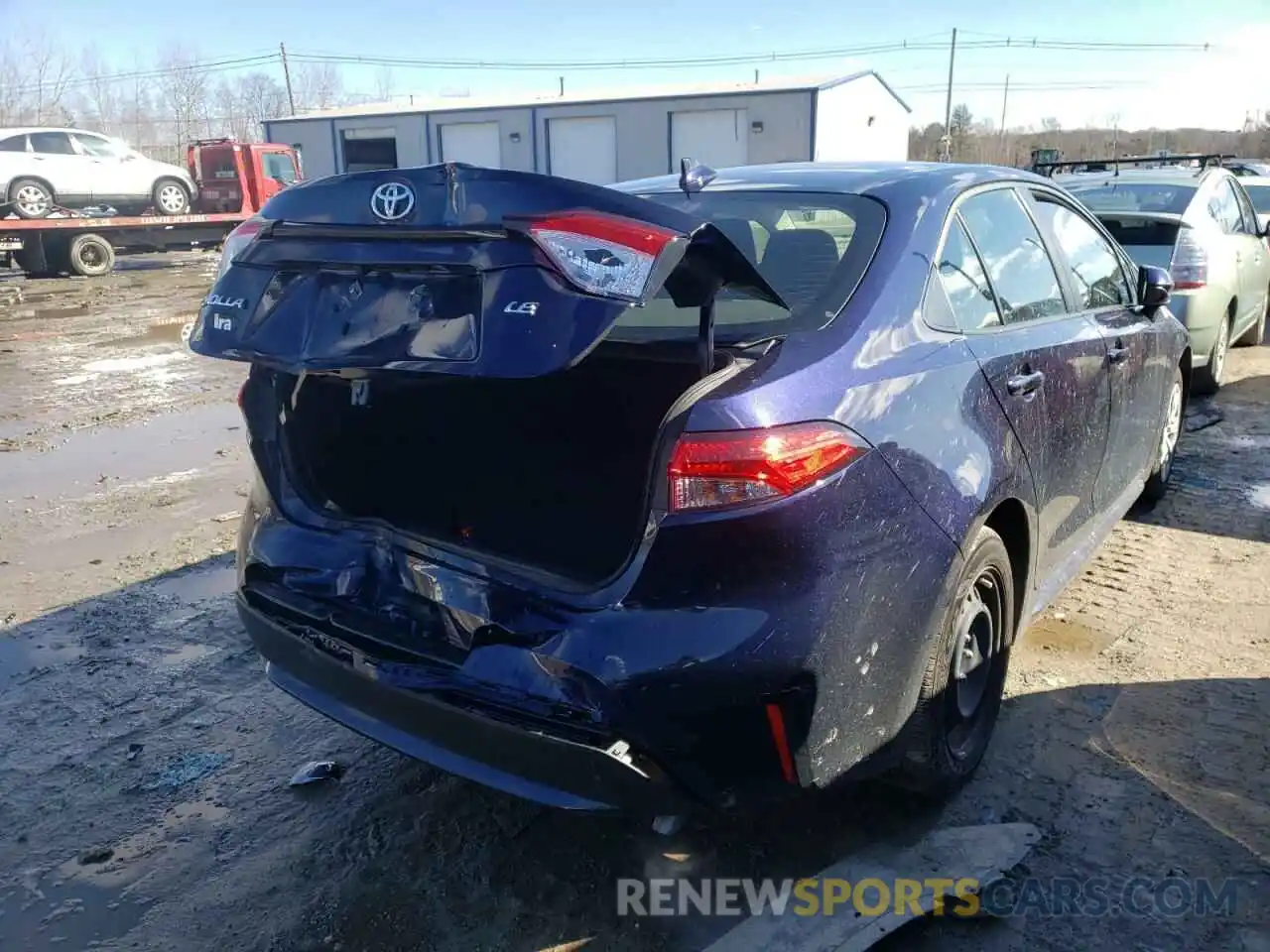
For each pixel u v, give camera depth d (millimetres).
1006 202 3461
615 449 3340
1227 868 2660
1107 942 2443
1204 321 7004
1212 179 7980
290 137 42500
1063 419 3301
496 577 2383
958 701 2863
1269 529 4965
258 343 2373
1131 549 4742
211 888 2730
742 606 2186
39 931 2586
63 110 62969
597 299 2014
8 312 15203
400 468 3197
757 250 2949
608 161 36375
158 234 22078
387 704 2504
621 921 2557
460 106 38688
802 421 2246
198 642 4141
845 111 34875
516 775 2330
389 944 2518
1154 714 3354
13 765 3297
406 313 2189
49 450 7172
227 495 6059
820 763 2344
